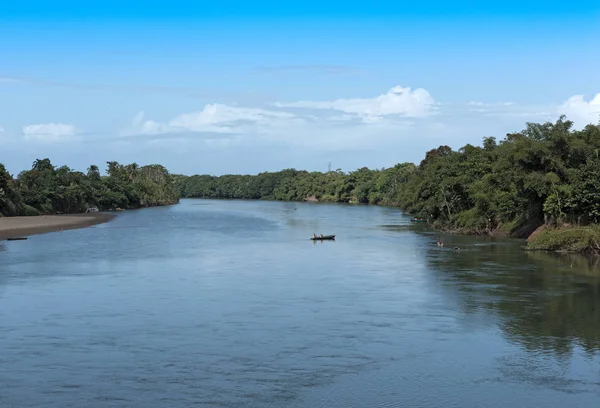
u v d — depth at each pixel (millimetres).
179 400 23703
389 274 53062
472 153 114938
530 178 78375
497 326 34281
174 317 36562
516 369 27156
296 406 23172
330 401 23672
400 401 23719
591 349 29984
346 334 32719
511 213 92125
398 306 39562
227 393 24406
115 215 159250
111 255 67000
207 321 35562
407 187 168250
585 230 68625
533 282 48344
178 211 187875
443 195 105750
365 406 23234
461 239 87062
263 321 35562
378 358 28656
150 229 107562
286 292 44500
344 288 46156
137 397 23984
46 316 36781
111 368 27266
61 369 27125
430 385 25297
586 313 37312
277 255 67812
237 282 48969
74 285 47344
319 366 27562
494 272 53812
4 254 67500
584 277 50719
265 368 27281
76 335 32531
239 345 30719
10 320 35750
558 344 30875
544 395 24266
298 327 34188
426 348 30219
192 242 83062
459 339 31781
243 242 83438
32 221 124000
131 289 45719
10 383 25438
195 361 28234
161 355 29109
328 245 79125
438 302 40688
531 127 88312
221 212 179500
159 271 55000
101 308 38969
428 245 78625
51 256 65750
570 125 83312
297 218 145500
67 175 187750
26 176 167500
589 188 72250
